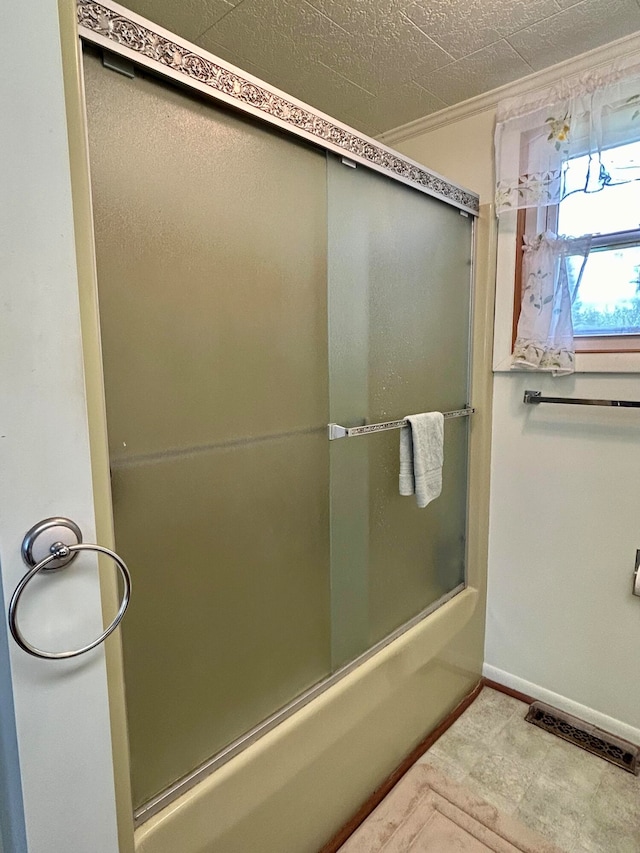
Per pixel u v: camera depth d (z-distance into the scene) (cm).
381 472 141
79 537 57
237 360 99
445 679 169
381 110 173
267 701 113
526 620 179
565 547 167
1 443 50
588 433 158
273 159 102
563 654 172
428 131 181
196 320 90
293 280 109
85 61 72
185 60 83
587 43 135
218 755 102
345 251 122
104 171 75
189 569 94
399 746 149
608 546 158
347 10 121
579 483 162
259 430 105
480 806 137
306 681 123
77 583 58
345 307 123
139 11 120
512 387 172
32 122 50
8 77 48
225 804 98
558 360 154
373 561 142
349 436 125
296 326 111
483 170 169
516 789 143
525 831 129
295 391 112
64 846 60
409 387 149
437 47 137
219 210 92
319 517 122
